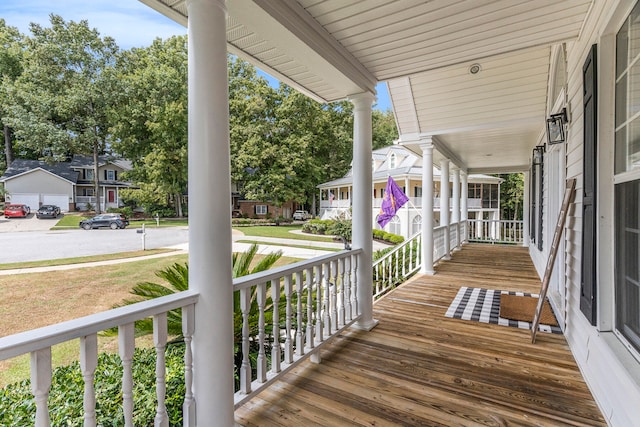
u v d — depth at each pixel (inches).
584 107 88.4
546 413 73.2
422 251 222.1
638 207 64.0
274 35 82.3
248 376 73.2
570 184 112.2
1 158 991.0
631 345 66.5
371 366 94.7
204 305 60.8
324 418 71.6
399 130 229.6
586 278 84.9
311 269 95.5
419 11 84.4
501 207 937.5
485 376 89.2
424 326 126.4
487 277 209.8
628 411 59.4
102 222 691.4
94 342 46.1
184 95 868.0
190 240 61.6
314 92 135.4
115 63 942.4
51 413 60.2
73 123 951.0
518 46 103.5
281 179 871.1
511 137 225.6
